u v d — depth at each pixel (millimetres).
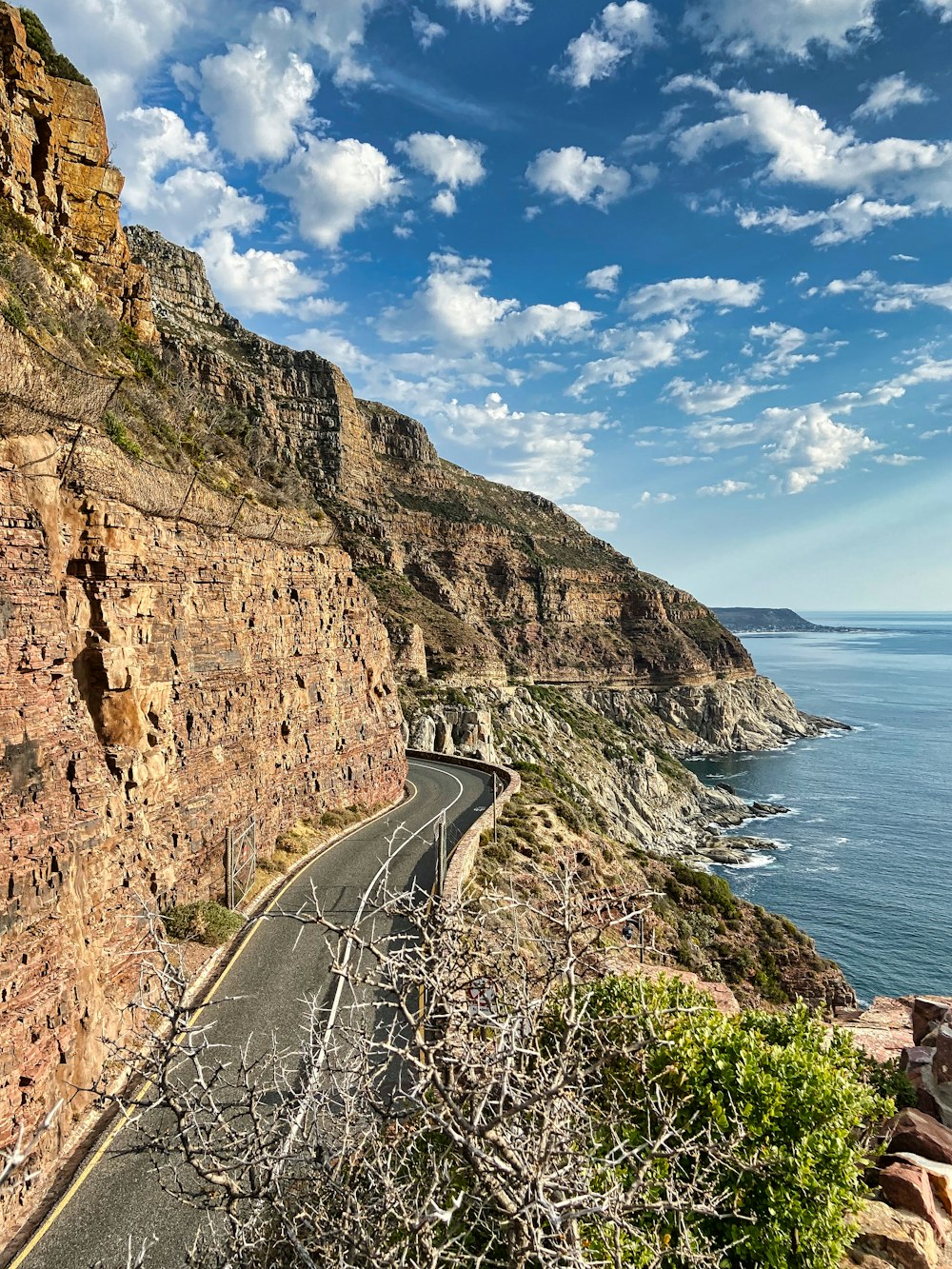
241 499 24375
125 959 12422
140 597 15891
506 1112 4293
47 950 10062
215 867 18688
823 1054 9547
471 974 5098
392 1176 4797
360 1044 4609
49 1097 9727
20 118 23703
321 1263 4430
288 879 22062
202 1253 5047
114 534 15000
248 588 22875
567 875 5684
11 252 19078
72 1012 10438
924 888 61438
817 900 59062
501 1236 4633
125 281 28297
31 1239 8625
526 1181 4133
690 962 32656
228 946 16891
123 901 12734
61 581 13797
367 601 37156
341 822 28594
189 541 19062
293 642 26641
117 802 13742
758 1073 7969
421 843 26281
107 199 27578
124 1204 9156
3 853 9531
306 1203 4625
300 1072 5844
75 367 14680
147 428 20406
